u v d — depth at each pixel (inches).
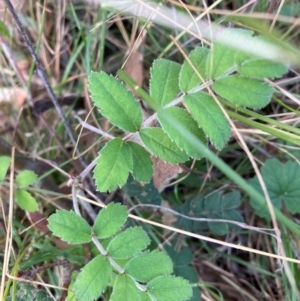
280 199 9.0
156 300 5.8
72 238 6.1
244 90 5.4
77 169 10.2
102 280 5.9
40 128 10.9
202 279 9.9
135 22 10.0
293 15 9.1
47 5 10.5
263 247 9.8
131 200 9.7
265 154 10.1
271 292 9.5
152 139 5.9
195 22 7.1
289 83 9.1
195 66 5.7
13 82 10.6
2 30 8.8
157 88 5.8
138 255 6.0
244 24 6.8
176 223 9.2
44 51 10.9
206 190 10.0
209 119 5.5
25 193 8.2
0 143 8.6
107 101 5.7
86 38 10.3
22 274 7.6
